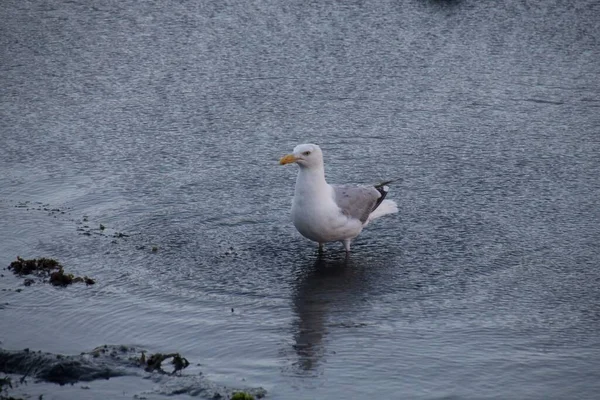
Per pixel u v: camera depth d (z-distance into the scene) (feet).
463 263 47.03
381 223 51.67
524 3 86.69
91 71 74.18
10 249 48.32
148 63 75.56
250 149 61.36
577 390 36.22
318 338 39.99
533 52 77.46
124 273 45.88
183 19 83.76
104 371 37.09
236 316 41.81
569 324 41.14
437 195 54.90
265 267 46.73
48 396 35.63
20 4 86.99
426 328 40.75
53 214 52.42
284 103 68.49
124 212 52.75
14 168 58.49
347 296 43.73
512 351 38.91
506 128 64.54
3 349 38.45
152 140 62.69
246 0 87.71
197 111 67.31
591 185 56.08
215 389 35.63
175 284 44.86
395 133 63.62
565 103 68.64
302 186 46.60
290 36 80.12
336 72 73.77
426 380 36.78
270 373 37.24
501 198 54.44
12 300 43.11
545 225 51.11
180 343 39.60
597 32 81.00
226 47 78.38
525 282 45.03
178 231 50.52
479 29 81.41
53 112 67.10
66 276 44.78
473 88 71.05
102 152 60.85
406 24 82.33
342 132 63.77
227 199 54.54
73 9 86.02
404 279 45.44
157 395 35.58
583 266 46.52
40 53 77.20
